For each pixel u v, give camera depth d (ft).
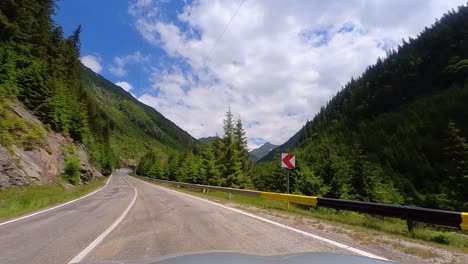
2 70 124.67
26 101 132.67
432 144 362.33
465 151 97.71
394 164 345.51
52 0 183.11
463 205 94.79
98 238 24.26
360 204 32.04
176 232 26.45
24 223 33.17
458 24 644.27
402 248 20.44
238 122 180.86
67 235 25.73
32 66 142.20
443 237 23.70
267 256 8.74
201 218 35.09
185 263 7.66
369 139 452.35
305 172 108.68
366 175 117.39
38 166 93.56
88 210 45.50
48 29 186.09
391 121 501.15
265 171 211.00
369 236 24.41
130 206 50.47
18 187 74.13
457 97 452.35
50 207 50.98
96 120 369.50
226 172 149.48
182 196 74.95
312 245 21.09
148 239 23.59
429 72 594.65
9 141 85.97
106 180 233.35
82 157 165.27
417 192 266.77
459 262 17.38
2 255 19.01
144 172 476.95
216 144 169.99
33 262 17.37
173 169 275.59
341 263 7.61
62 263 17.12
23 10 146.20
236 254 8.87
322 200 38.73
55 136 139.33
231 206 49.01
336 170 111.86
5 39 136.77
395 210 27.81
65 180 112.98
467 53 560.61
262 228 28.25
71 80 234.58
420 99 548.31
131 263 9.52
